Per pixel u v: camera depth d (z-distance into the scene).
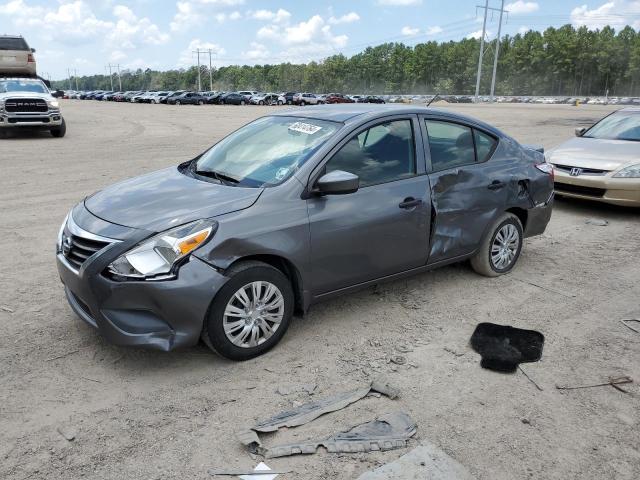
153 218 3.44
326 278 3.91
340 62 162.00
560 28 146.50
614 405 3.24
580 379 3.52
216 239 3.34
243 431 2.88
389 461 2.72
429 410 3.16
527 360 3.74
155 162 12.03
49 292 4.67
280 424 2.98
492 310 4.55
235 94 58.50
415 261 4.46
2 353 3.65
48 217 7.16
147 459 2.71
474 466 2.70
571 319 4.41
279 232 3.57
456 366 3.65
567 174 8.06
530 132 21.36
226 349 3.51
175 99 56.53
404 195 4.23
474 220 4.83
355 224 3.93
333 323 4.24
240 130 4.86
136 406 3.13
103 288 3.24
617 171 7.68
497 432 2.97
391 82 159.50
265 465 2.68
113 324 3.27
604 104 81.56
